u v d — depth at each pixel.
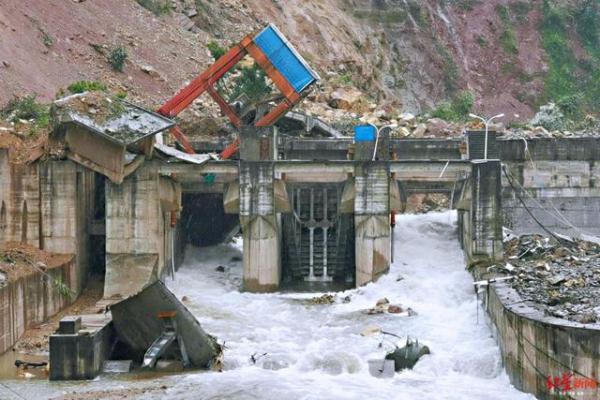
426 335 58.22
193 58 125.31
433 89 168.62
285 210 72.88
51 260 66.94
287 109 81.62
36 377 52.34
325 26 153.25
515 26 186.38
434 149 88.50
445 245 77.56
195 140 89.94
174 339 54.62
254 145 72.56
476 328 59.69
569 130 114.00
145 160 70.31
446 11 184.00
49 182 69.00
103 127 68.31
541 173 82.25
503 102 172.50
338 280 77.88
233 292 71.50
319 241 79.75
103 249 74.56
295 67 80.62
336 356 53.78
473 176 69.75
